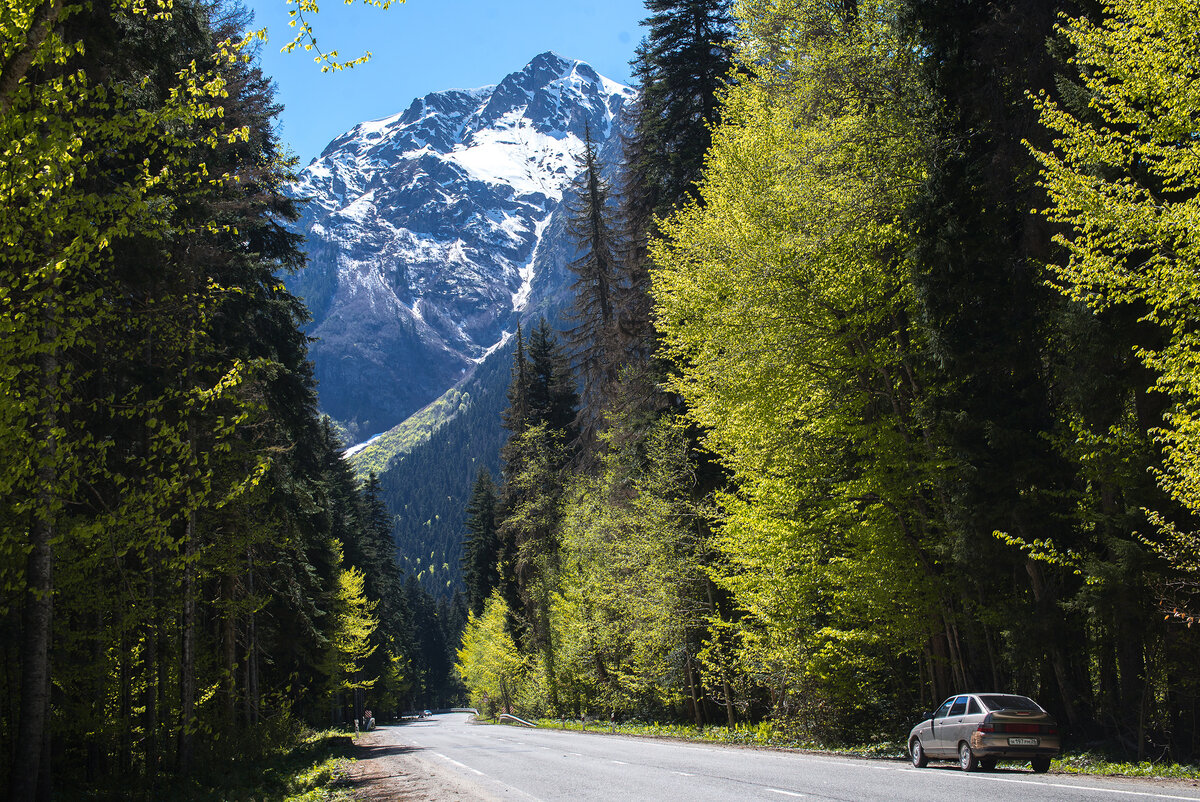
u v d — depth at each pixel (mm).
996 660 17781
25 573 11344
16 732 13406
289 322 23984
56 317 9914
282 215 23375
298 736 33312
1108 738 15156
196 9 15273
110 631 14570
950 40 16641
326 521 39438
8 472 9438
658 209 30656
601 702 41250
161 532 10930
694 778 13867
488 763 20500
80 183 12016
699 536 28188
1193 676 14062
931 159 16922
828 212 17203
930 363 17766
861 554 17922
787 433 19016
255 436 21703
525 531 46562
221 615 23453
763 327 18266
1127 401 15250
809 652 20312
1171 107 10742
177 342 14219
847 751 19312
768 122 20562
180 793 15547
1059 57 14047
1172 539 12906
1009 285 16156
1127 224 10977
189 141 10148
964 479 16031
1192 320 11391
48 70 10133
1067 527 15570
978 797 10109
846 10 19312
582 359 40156
